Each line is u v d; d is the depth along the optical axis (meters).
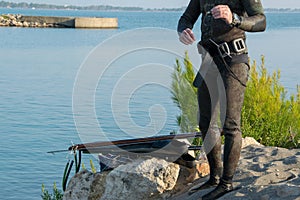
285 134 8.23
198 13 5.27
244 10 4.89
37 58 41.03
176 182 5.77
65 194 5.97
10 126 16.83
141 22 167.00
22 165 13.02
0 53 45.19
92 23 93.81
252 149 6.32
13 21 96.19
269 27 123.62
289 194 4.75
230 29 4.83
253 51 42.25
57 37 66.56
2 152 13.89
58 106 20.33
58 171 12.59
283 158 5.85
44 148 14.35
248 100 8.49
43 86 25.67
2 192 11.36
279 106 8.44
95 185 5.89
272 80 9.04
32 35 70.19
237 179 5.38
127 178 5.69
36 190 11.52
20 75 30.02
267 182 5.16
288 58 36.03
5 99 21.84
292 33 82.94
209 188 5.29
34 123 17.30
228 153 4.94
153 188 5.63
